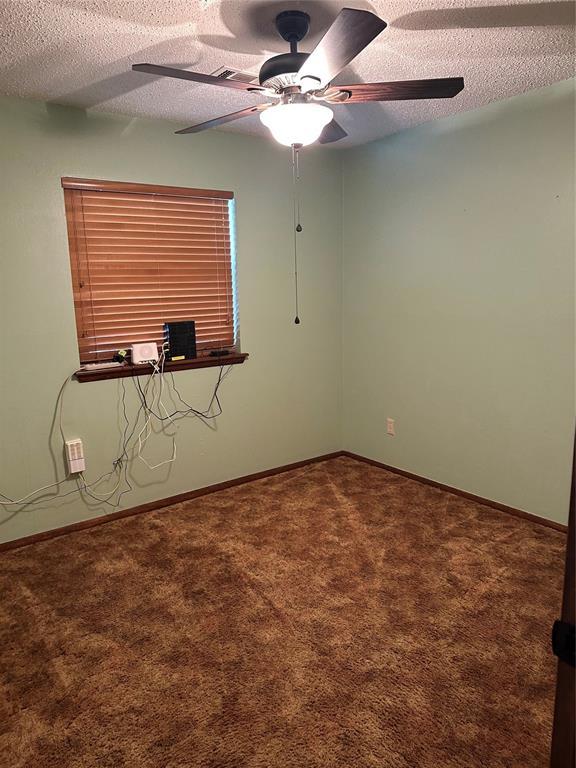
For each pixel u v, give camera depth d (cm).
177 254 312
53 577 242
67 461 284
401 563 247
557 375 265
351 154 362
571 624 83
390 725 158
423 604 216
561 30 188
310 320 374
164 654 190
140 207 293
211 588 230
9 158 249
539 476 280
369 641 195
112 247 288
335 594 224
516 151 267
